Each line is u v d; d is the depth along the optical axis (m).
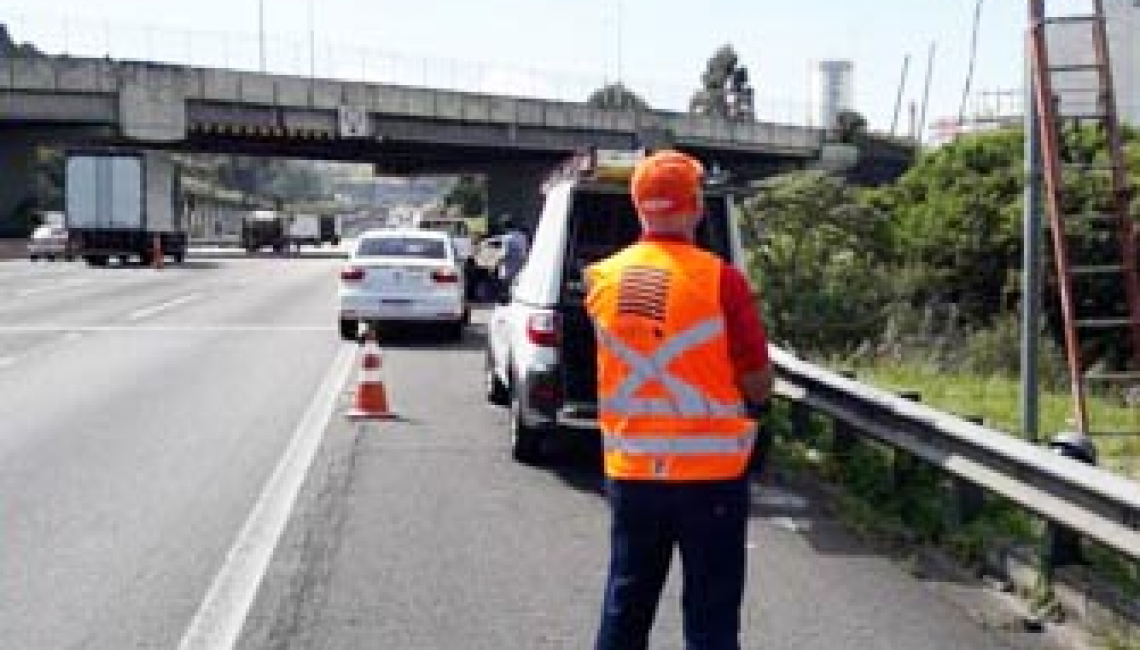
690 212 4.75
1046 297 17.78
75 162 52.66
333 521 8.99
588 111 79.31
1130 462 11.05
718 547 4.67
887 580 7.62
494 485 10.35
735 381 4.70
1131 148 17.84
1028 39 10.88
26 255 64.50
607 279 4.77
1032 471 6.95
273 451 11.71
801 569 7.87
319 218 112.31
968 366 17.69
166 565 7.82
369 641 6.44
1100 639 6.44
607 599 4.86
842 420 9.88
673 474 4.61
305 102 66.75
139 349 20.25
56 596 7.18
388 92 69.50
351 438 12.46
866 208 20.77
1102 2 11.47
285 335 22.89
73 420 13.27
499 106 74.56
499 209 92.38
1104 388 16.33
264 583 7.45
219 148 78.81
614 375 4.72
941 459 8.03
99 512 9.20
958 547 7.96
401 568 7.81
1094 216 16.48
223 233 151.25
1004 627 6.70
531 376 10.64
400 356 20.19
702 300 4.60
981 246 19.56
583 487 10.34
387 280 22.25
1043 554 7.06
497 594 7.28
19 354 19.39
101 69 61.19
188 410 14.07
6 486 10.04
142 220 53.22
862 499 9.58
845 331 19.27
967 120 27.36
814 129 96.75
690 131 85.50
